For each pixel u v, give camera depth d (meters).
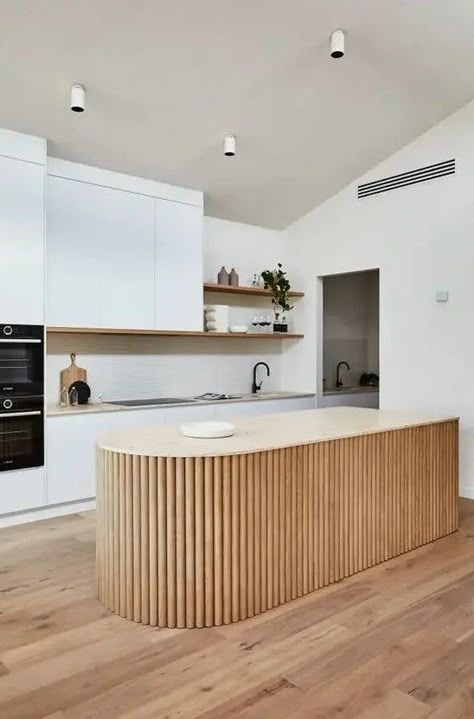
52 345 4.85
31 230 4.09
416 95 4.50
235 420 3.63
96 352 5.12
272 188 5.58
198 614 2.57
